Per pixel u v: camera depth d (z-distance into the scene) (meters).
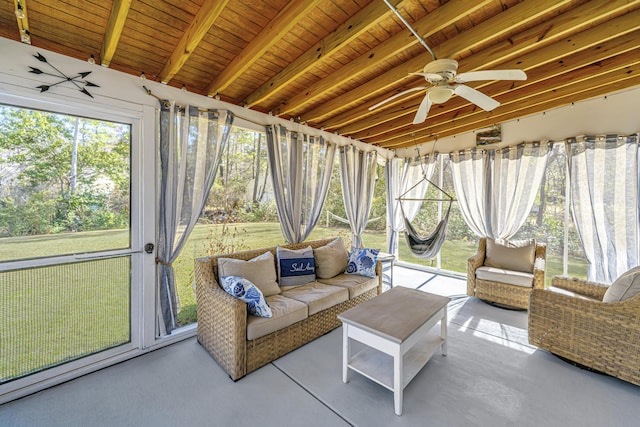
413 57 2.48
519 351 2.48
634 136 3.28
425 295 2.51
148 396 1.89
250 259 2.89
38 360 1.96
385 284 4.49
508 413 1.74
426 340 2.37
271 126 3.39
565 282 2.76
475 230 4.56
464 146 4.68
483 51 2.38
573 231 3.77
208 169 2.81
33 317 1.94
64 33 1.96
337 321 2.94
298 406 1.80
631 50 2.45
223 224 3.05
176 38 2.10
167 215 2.52
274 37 1.92
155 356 2.38
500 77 1.75
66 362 2.06
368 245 5.96
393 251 5.70
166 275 2.54
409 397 1.89
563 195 3.85
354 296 3.08
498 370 2.20
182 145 2.62
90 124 2.20
